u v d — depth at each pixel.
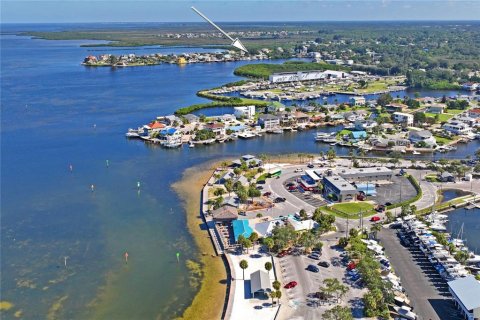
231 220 132.00
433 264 109.00
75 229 130.88
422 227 124.88
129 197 154.25
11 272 109.25
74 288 103.19
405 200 148.75
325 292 94.88
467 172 171.00
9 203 147.62
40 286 103.88
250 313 92.00
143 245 122.19
